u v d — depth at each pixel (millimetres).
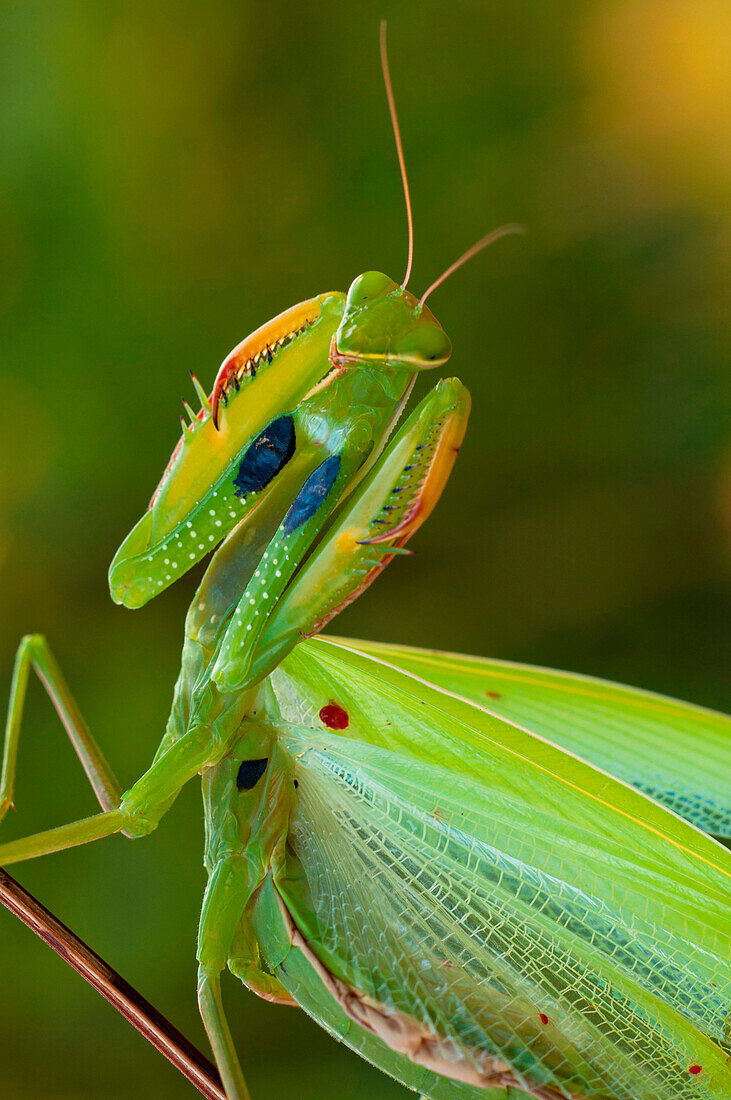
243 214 421
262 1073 351
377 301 191
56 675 202
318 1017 195
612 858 193
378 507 191
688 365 428
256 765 196
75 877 348
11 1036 344
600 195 431
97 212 414
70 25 413
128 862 351
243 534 196
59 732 380
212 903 195
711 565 426
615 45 432
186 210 418
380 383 192
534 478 436
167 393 414
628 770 205
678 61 430
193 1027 344
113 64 415
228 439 193
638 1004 192
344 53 425
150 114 417
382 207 423
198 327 416
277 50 423
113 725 384
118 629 412
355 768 196
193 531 194
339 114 426
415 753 199
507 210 426
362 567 192
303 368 193
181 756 193
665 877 193
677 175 432
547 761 195
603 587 431
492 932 193
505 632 428
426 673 205
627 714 206
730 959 191
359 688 201
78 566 414
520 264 427
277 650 192
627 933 193
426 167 426
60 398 411
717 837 203
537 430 433
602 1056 191
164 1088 344
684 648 422
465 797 195
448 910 194
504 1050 191
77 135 414
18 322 411
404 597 430
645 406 430
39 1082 341
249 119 424
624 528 433
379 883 195
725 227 427
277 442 193
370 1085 348
